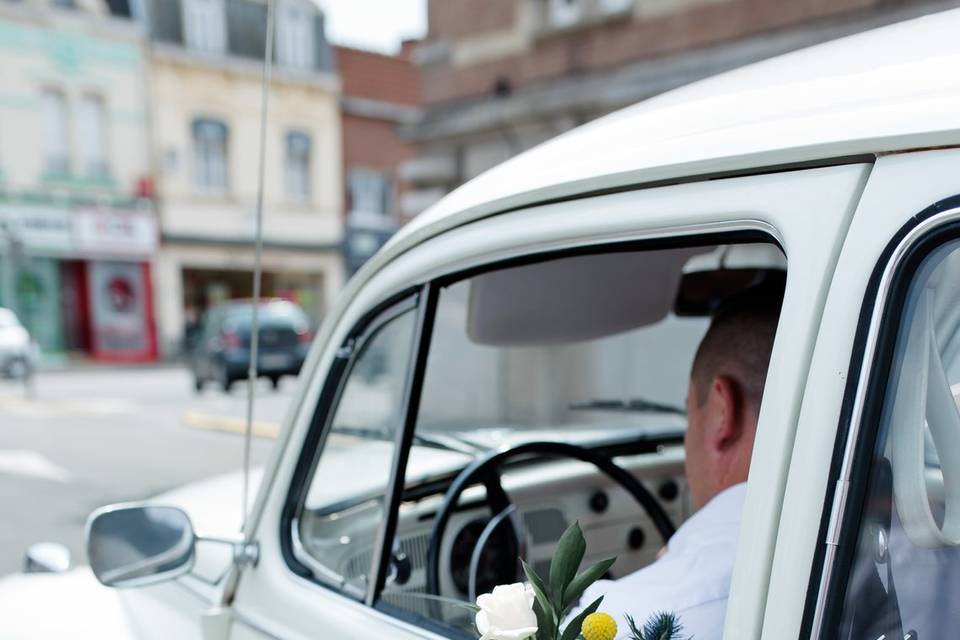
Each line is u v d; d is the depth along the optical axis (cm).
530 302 132
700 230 70
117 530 111
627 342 182
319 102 2152
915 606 59
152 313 2023
